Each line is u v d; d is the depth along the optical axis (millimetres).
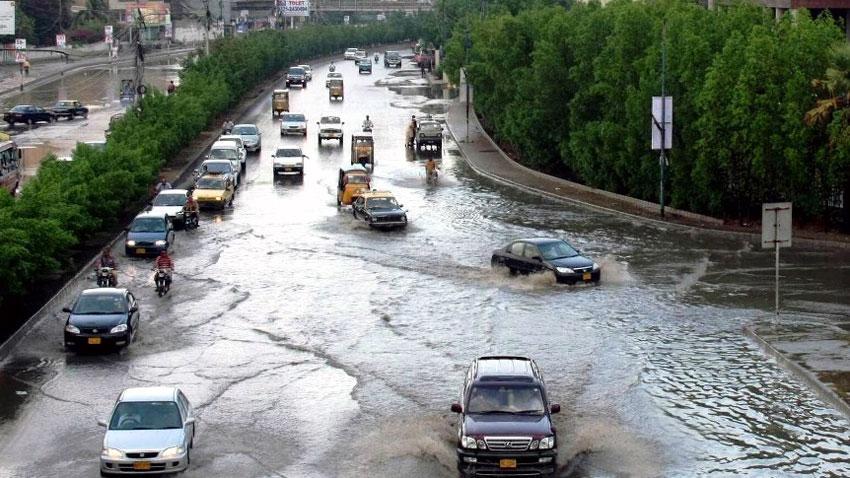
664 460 21484
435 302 34594
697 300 34219
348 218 49312
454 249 42531
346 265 40062
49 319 33375
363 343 30219
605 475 20812
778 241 31406
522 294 35469
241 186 58969
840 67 42219
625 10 53656
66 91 109438
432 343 30109
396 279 37750
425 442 22688
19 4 157375
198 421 24219
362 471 21281
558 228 46469
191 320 32844
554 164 62125
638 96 50500
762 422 23531
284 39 139750
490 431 20844
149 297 35688
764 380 26375
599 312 33000
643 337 30266
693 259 40219
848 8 57562
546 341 30047
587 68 56562
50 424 24172
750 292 35125
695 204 48594
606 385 26219
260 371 27875
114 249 43562
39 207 33969
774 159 44562
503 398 21797
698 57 48000
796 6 57344
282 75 131000
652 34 52188
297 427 23828
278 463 21750
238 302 34906
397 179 60812
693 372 27094
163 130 63469
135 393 22375
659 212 49594
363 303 34594
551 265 36562
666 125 46906
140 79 70625
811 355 27719
